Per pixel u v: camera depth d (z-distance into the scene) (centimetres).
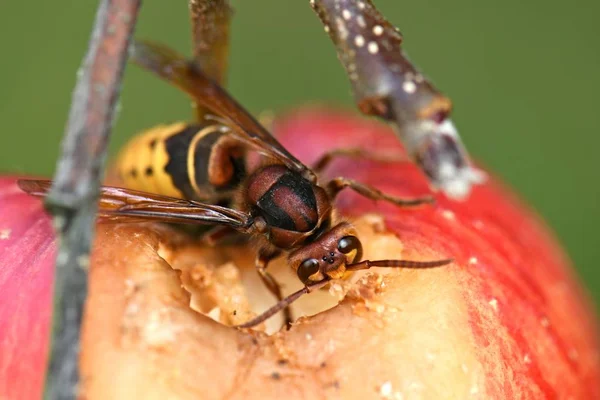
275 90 30
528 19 31
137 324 19
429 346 19
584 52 30
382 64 18
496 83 30
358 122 25
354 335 19
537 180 30
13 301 19
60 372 18
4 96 29
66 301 18
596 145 30
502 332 20
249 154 21
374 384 19
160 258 20
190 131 22
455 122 30
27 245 20
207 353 19
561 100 30
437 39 30
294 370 19
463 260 20
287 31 30
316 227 21
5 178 22
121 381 19
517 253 21
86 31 30
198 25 21
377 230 21
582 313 23
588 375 22
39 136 29
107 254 20
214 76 21
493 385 20
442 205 21
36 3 30
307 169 21
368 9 18
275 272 22
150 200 20
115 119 18
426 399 19
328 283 21
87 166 18
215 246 21
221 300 21
